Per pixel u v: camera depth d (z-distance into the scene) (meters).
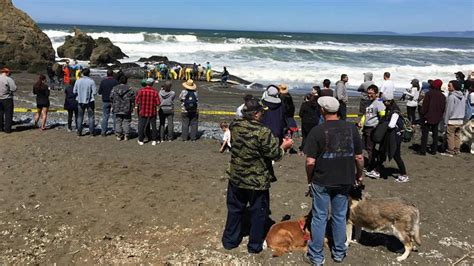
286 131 10.07
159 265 5.46
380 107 8.39
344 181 4.98
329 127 4.95
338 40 87.19
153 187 7.82
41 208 6.89
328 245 5.76
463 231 6.38
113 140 11.32
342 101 11.34
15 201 7.11
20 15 34.66
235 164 5.29
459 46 85.62
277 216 6.74
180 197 7.38
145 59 37.59
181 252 5.70
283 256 5.53
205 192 7.63
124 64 34.56
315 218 5.22
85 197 7.32
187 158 9.81
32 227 6.30
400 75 33.19
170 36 55.56
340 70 34.09
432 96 10.12
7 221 6.44
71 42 40.06
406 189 8.06
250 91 24.56
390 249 5.78
